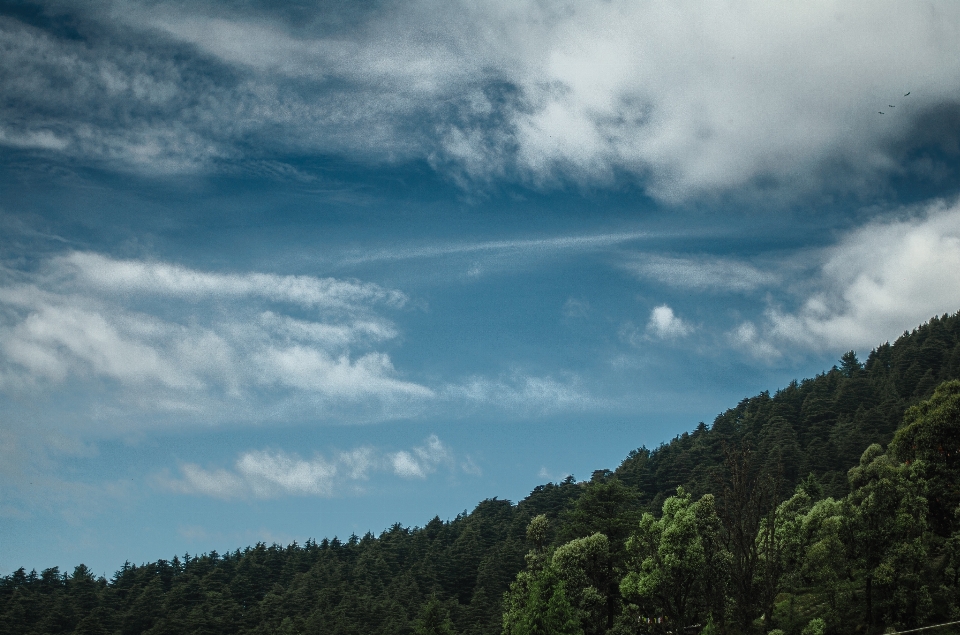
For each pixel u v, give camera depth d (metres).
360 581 116.25
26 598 111.25
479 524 123.81
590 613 53.28
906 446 56.00
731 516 49.78
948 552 48.31
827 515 51.50
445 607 93.00
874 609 46.91
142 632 105.06
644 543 52.62
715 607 47.75
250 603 118.94
